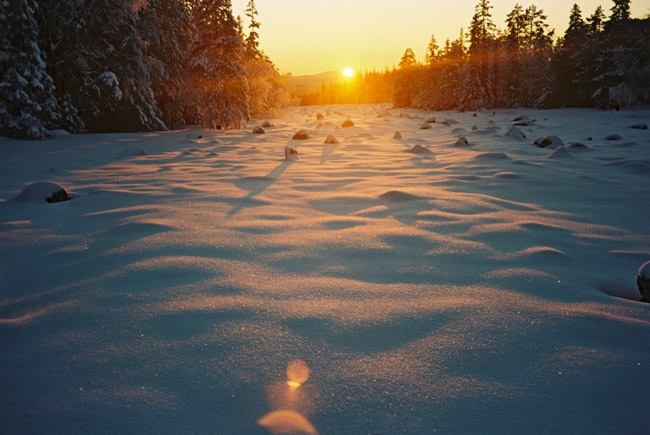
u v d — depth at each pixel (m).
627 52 33.12
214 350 1.98
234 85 23.45
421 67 67.06
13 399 1.63
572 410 1.56
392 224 4.38
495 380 1.75
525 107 47.19
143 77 21.55
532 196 5.90
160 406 1.58
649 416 1.53
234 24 23.11
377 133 19.69
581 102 38.12
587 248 3.68
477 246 3.66
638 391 1.67
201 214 4.77
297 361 1.89
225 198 5.67
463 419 1.51
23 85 15.89
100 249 3.55
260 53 39.41
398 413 1.54
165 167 9.03
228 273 2.98
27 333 2.16
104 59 20.28
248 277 2.91
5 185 7.02
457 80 51.69
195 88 24.59
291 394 1.65
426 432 1.45
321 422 1.50
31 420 1.51
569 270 3.15
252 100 37.34
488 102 47.72
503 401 1.61
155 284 2.78
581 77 37.44
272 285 2.77
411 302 2.52
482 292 2.68
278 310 2.39
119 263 3.19
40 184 5.57
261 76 38.44
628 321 2.27
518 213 4.88
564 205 5.38
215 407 1.58
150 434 1.44
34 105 16.25
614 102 32.81
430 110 54.62
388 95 134.50
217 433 1.44
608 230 4.24
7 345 2.05
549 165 8.73
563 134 16.84
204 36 23.11
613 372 1.80
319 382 1.73
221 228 4.18
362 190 6.22
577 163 8.99
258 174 7.90
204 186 6.66
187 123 29.17
